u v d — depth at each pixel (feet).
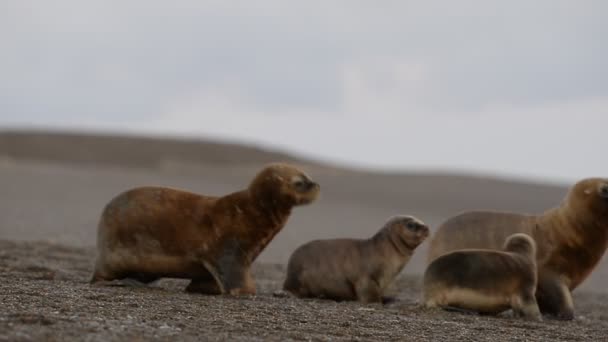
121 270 149.07
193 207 148.77
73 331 92.58
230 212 147.74
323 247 162.09
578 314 172.24
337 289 158.92
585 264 159.22
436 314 139.33
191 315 113.29
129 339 91.09
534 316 142.20
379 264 158.51
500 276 143.33
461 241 163.12
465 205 591.37
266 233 148.66
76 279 159.22
